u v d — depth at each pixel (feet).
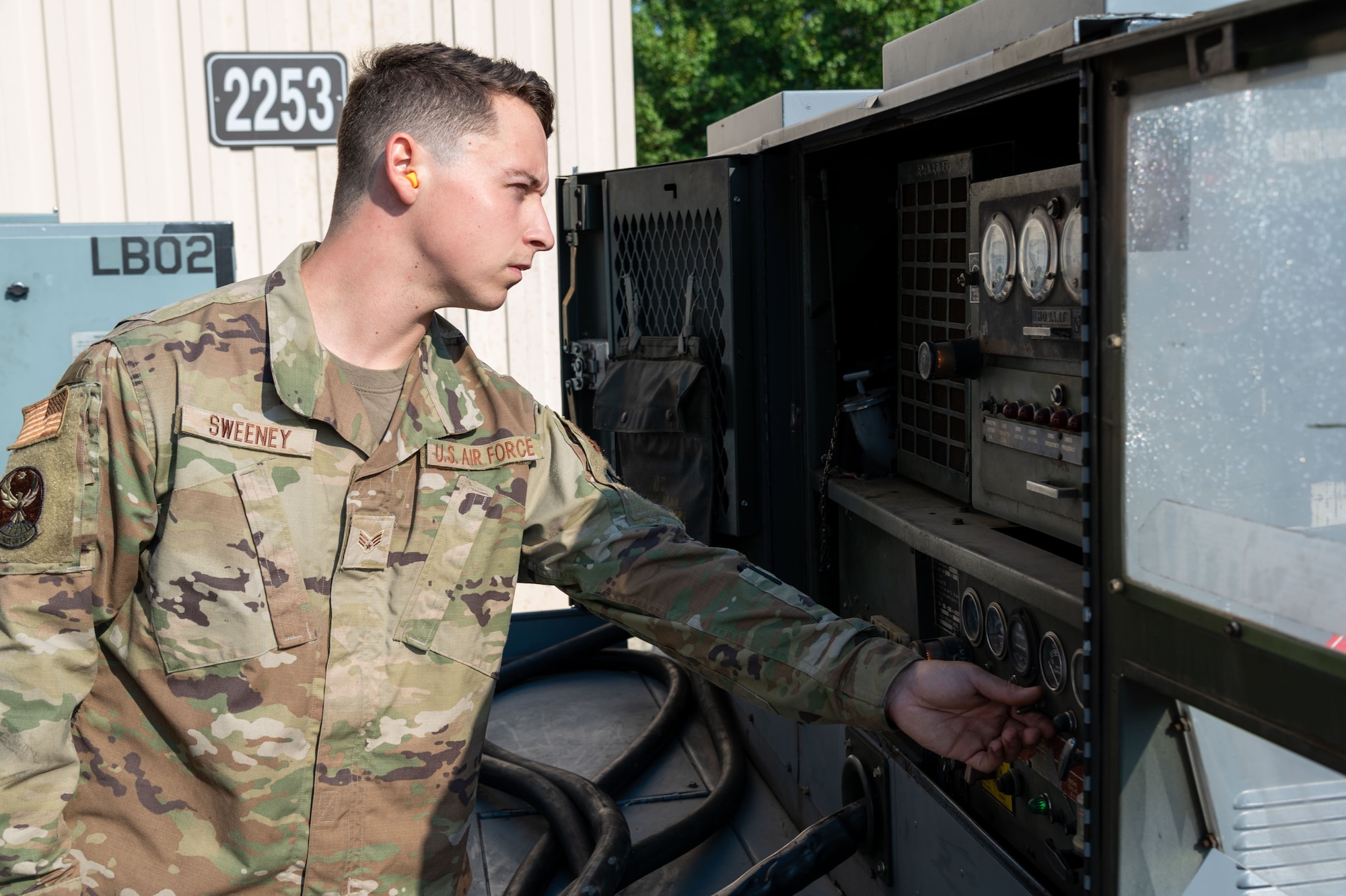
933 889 5.58
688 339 8.03
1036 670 4.81
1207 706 3.25
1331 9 2.77
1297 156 2.92
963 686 4.14
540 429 4.74
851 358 7.50
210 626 4.01
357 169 4.14
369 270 4.15
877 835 6.20
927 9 55.36
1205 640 3.25
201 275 10.18
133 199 17.01
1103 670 3.72
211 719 4.02
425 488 4.33
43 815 3.84
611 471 5.02
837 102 7.59
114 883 4.12
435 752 4.36
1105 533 3.66
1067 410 4.62
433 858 4.43
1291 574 2.95
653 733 8.57
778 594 4.63
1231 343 3.13
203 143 17.12
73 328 9.94
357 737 4.21
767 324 7.68
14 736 3.75
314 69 17.25
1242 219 3.09
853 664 4.35
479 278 4.17
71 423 3.83
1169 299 3.33
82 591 3.84
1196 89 3.20
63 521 3.80
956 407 5.99
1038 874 4.74
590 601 4.85
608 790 7.79
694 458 7.95
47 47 16.55
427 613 4.31
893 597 6.37
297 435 4.11
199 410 3.98
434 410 4.38
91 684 3.96
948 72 4.62
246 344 4.11
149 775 4.15
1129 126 3.47
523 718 9.50
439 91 4.03
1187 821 3.74
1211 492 3.20
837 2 55.57
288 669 4.09
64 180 16.79
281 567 4.07
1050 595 4.37
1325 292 2.86
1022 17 4.54
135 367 3.94
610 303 9.20
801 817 7.47
